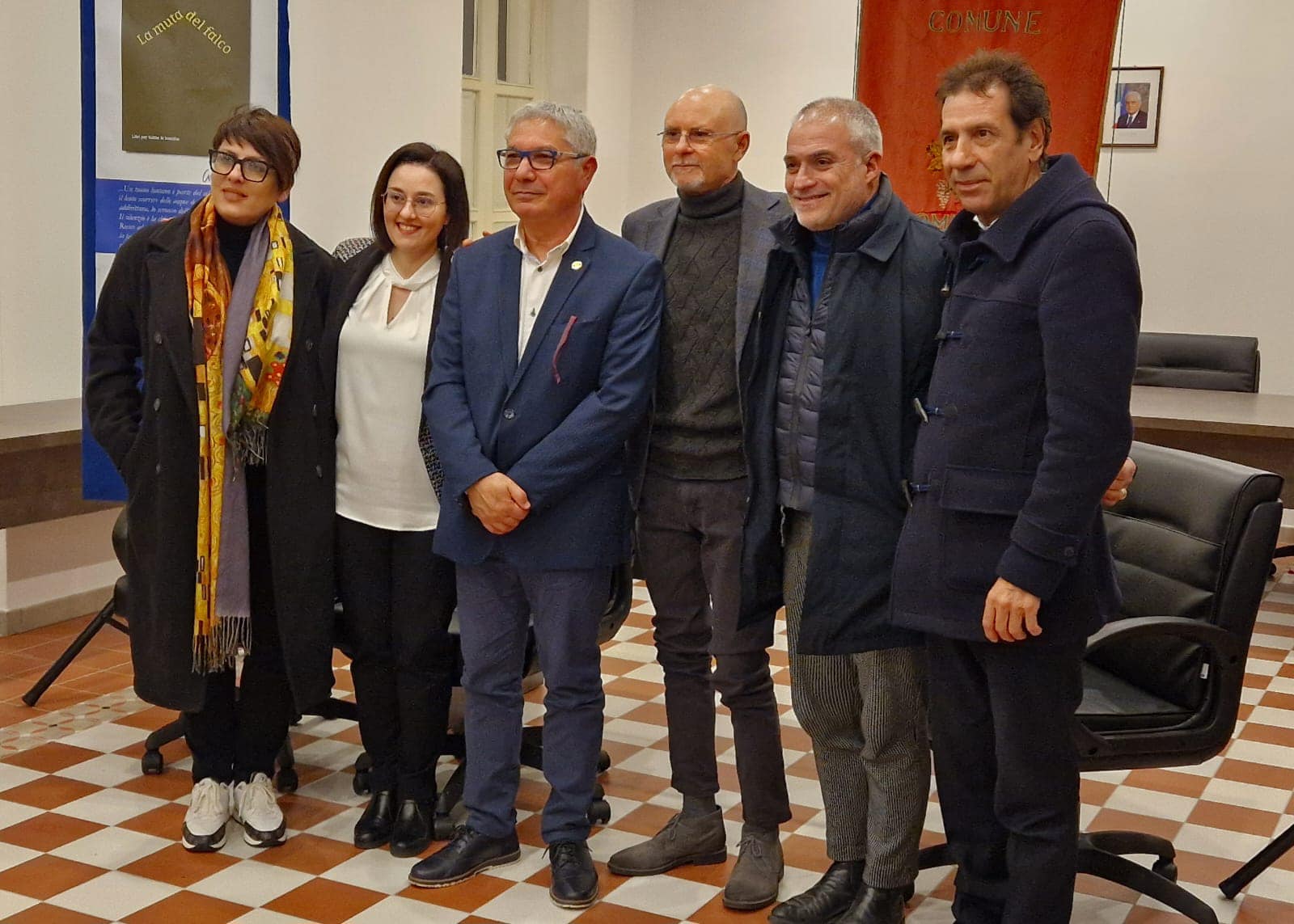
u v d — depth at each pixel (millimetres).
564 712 2980
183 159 4168
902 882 2748
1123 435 2236
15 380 4852
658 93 8125
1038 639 2361
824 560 2617
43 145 4777
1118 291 2223
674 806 3510
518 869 3111
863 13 7074
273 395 3033
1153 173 7180
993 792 2572
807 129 2580
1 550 4816
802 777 3732
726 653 2930
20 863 3084
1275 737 4184
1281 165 6949
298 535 3068
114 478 3939
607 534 2906
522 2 7430
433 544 2986
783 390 2725
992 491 2350
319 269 3156
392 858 3162
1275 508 2848
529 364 2865
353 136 5449
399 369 3078
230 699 3240
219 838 3172
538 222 2871
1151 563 3057
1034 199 2328
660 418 2967
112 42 4086
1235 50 6961
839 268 2627
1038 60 6816
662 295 2900
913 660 2674
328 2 5258
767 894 2943
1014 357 2330
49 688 4309
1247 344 6035
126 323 3137
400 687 3168
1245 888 3139
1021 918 2449
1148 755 2814
